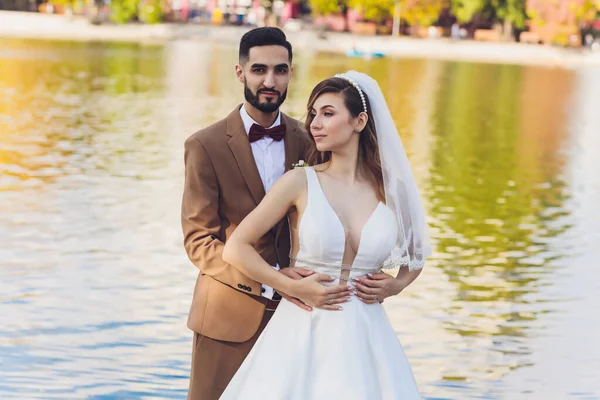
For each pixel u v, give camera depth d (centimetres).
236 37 6425
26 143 1520
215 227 384
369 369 339
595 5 6719
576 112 2762
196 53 4644
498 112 2623
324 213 342
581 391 575
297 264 348
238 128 391
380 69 4197
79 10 6962
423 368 602
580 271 862
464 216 1099
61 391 543
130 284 756
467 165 1540
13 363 581
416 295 762
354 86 349
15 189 1124
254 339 385
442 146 1783
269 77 381
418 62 5041
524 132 2147
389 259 356
